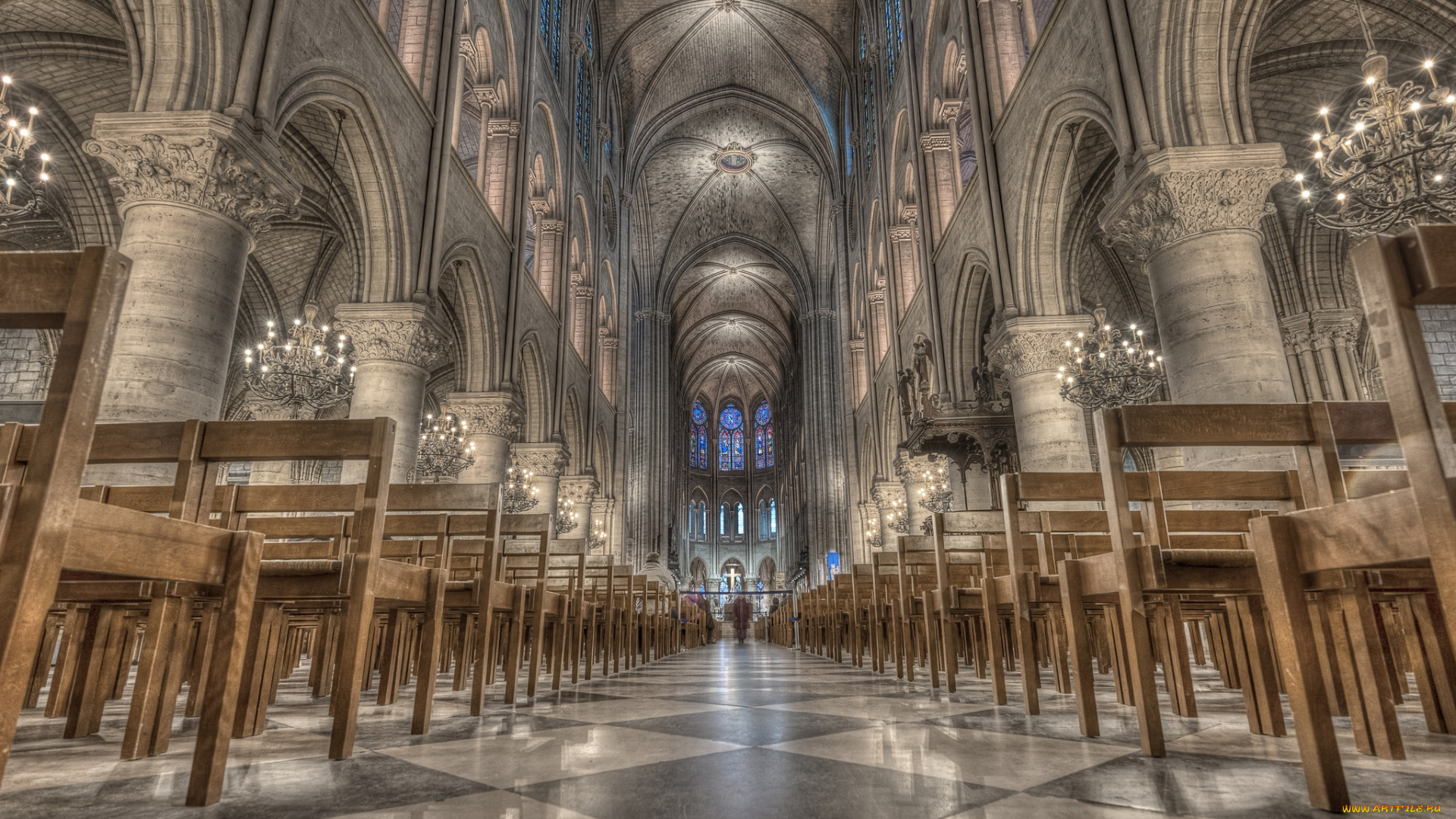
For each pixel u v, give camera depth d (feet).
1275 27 37.91
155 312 21.25
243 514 11.02
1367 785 7.14
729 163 119.24
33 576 5.00
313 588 9.36
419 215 38.70
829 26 93.25
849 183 97.50
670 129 111.14
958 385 52.44
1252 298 23.73
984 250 44.65
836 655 34.32
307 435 9.40
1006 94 43.86
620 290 102.22
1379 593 11.11
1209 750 9.06
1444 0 34.55
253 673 10.90
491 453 48.78
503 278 52.34
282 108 26.32
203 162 22.17
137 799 6.98
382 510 9.74
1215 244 24.40
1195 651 24.35
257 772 8.16
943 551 16.80
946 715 12.58
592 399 82.38
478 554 18.28
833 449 115.55
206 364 22.11
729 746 9.65
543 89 64.13
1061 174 37.96
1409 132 20.93
